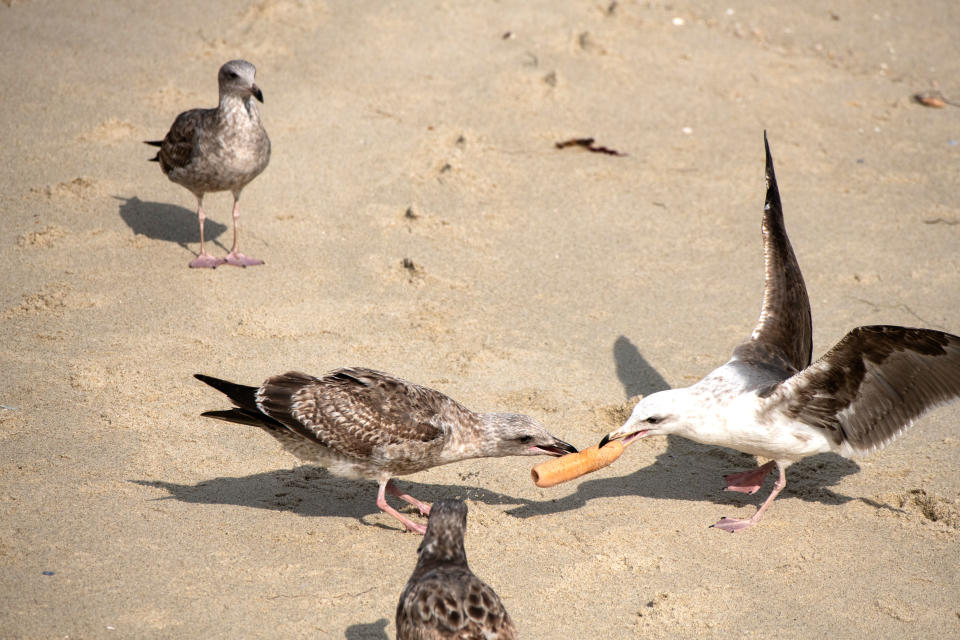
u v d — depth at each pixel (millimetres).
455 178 15391
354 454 8312
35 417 9758
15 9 19516
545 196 15227
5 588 7383
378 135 16375
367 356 11281
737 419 8609
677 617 7523
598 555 8242
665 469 9820
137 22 19406
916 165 16688
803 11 22109
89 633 6988
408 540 8469
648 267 13562
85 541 8023
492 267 13406
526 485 9445
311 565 7980
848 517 8953
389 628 7227
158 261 13125
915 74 19906
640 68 19109
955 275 13484
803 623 7523
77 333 11375
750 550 8453
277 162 15547
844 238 14453
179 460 9352
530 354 11516
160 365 10867
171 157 12906
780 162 16531
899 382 8555
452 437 8578
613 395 10797
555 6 20922
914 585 7992
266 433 9961
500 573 7996
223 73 12258
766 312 9828
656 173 15992
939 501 8961
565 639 7258
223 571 7801
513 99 17703
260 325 11781
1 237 13320
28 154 15328
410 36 19391
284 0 20094
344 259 13406
